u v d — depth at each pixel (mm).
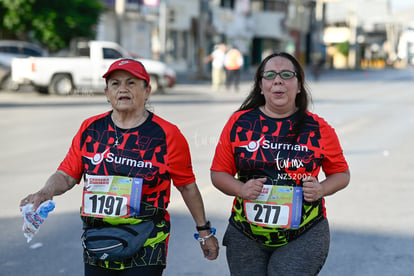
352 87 36219
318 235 3814
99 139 3713
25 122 15875
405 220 7520
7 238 6719
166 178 3713
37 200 3605
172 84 27594
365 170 10539
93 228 3701
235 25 58156
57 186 3711
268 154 3799
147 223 3676
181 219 7512
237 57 30031
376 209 8016
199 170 10250
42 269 5828
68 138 13312
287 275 3766
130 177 3648
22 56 26812
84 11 29859
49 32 28078
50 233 6934
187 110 19438
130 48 40688
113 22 38656
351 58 88312
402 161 11375
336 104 23016
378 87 36656
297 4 73625
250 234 3875
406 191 9016
